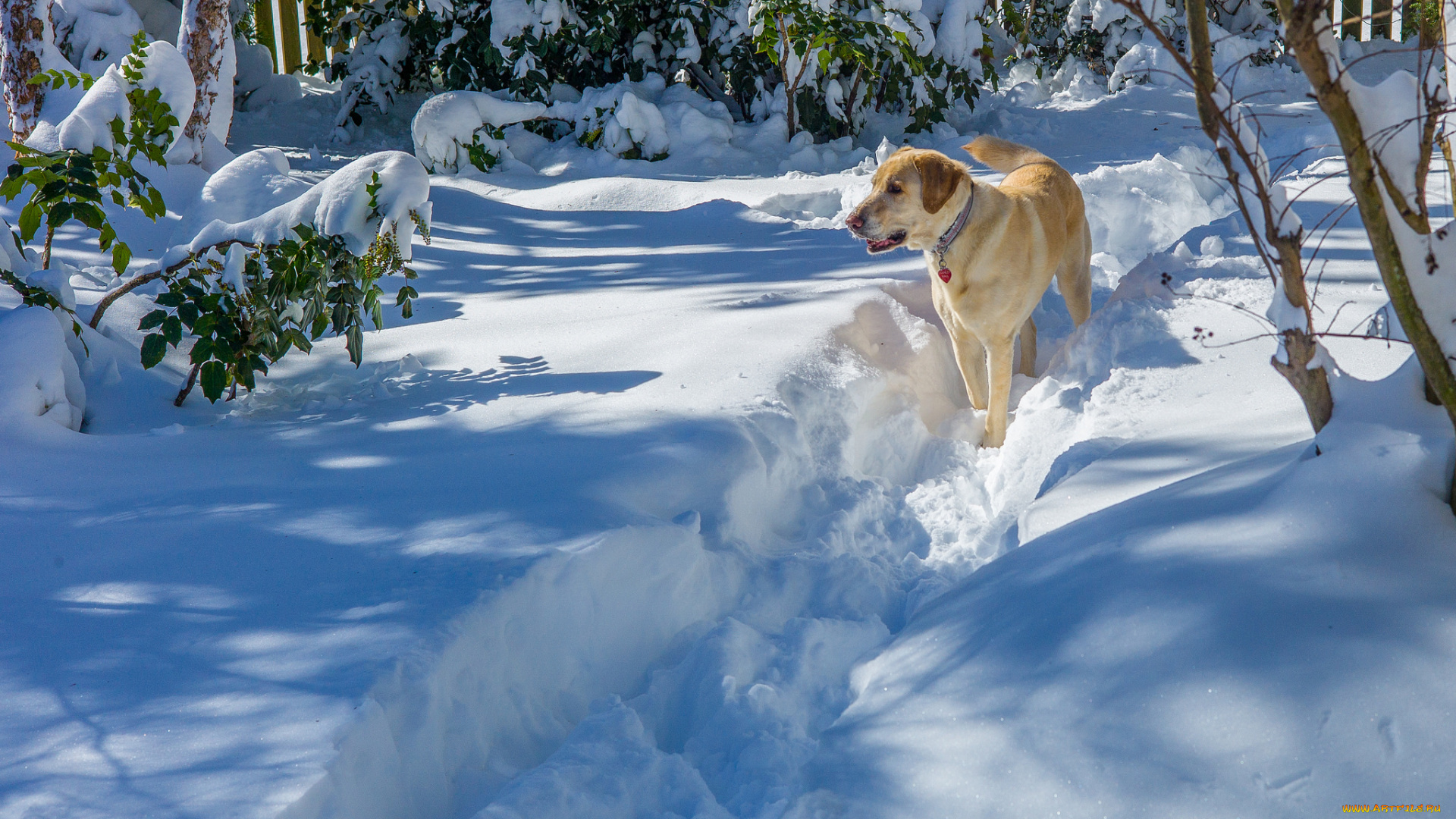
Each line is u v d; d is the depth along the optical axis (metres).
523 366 3.80
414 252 5.64
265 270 3.73
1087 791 1.56
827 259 5.15
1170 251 4.43
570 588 2.20
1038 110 9.40
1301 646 1.60
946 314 3.85
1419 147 1.61
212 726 1.71
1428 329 1.62
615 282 5.06
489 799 1.79
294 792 1.53
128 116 4.20
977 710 1.80
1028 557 2.26
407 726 1.78
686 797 1.82
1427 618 1.58
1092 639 1.80
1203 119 1.77
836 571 2.69
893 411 3.68
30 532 2.54
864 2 8.72
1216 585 1.77
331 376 3.91
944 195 3.47
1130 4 1.65
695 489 2.75
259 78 10.08
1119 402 3.18
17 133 6.14
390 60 9.45
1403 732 1.46
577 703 2.16
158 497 2.76
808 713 2.13
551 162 8.43
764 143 8.60
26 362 3.25
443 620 1.98
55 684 1.87
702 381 3.44
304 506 2.63
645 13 9.37
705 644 2.23
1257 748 1.51
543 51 8.63
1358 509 1.79
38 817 1.50
